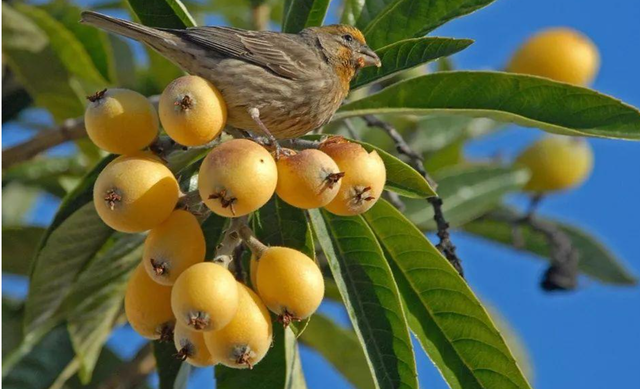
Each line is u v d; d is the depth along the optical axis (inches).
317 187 273.7
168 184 273.4
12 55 441.1
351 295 312.0
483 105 352.2
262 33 386.0
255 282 281.0
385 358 305.3
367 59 345.7
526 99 343.6
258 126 349.4
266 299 274.1
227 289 260.1
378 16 387.2
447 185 473.1
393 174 306.5
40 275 354.9
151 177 271.3
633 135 333.4
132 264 366.0
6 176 457.4
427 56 339.9
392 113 363.3
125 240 353.7
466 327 319.9
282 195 278.1
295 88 379.2
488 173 478.3
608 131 335.9
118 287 374.0
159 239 271.9
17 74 445.4
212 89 286.5
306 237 316.2
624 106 335.0
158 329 282.2
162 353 355.6
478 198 471.8
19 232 440.1
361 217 317.4
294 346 337.1
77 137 413.4
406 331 305.6
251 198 265.7
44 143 410.6
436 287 324.8
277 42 385.7
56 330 411.5
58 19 475.8
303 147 310.7
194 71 367.6
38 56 441.7
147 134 283.9
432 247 325.4
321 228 318.7
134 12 360.2
